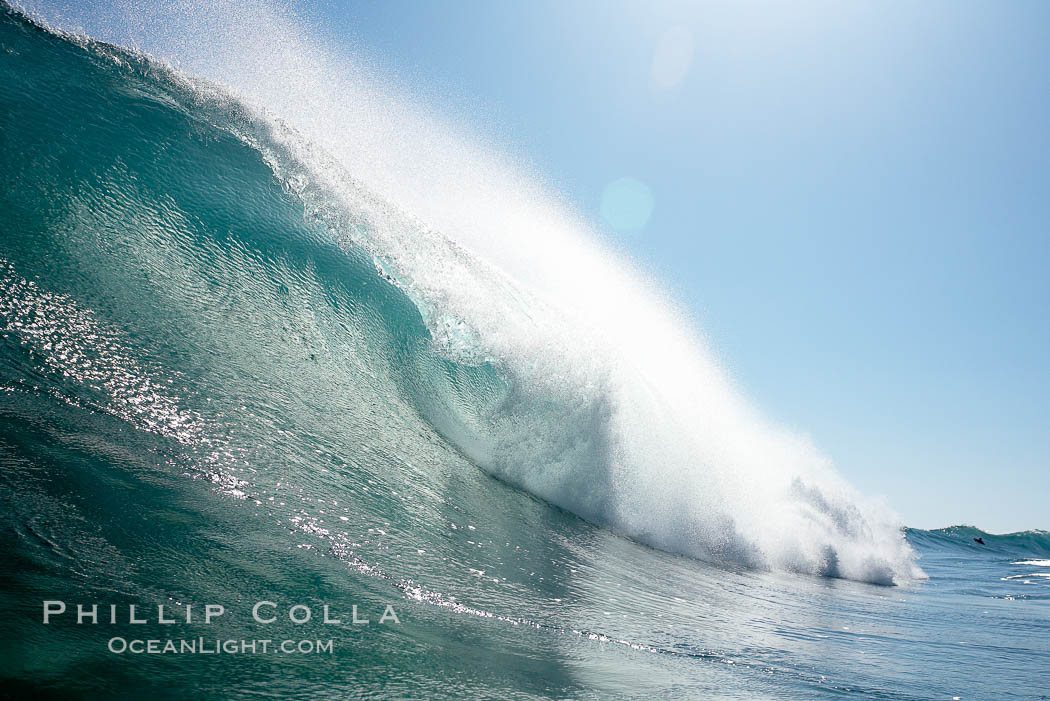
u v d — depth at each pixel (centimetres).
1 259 537
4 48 856
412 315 980
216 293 715
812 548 1226
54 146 737
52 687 196
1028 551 3475
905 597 1057
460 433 881
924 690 455
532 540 660
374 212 1111
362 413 706
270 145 1034
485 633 376
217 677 232
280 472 485
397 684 271
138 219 734
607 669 372
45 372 442
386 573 411
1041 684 508
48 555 274
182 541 335
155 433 443
